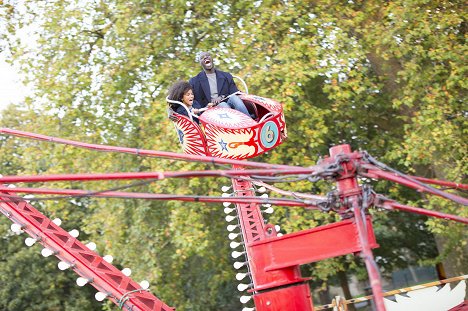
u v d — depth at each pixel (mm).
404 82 20203
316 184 18734
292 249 9195
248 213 11430
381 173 8016
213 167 19422
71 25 19844
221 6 20156
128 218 21359
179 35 20484
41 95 19609
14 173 27250
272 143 11164
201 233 18656
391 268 32625
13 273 32156
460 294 13688
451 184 10109
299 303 9859
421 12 18234
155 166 18344
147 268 20562
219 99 12039
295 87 17766
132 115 20438
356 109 21562
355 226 8695
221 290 31297
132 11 19375
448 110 18281
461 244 21266
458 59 18016
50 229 10453
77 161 19844
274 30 19078
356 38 20266
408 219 29469
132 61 19250
